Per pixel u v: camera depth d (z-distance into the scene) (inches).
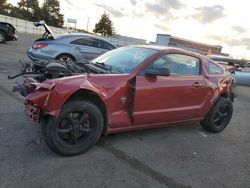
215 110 239.0
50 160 163.5
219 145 221.5
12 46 756.6
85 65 199.2
